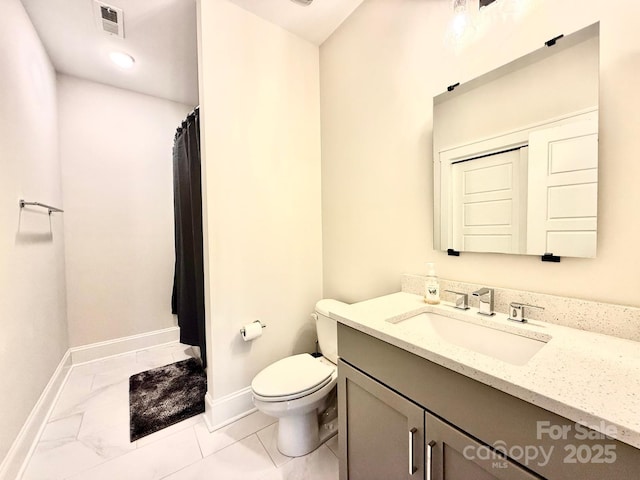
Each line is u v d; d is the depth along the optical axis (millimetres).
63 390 1956
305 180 1952
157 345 2703
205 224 1585
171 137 2762
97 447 1440
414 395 797
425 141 1325
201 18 1502
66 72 2246
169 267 2770
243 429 1577
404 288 1420
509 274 1062
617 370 623
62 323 2139
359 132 1683
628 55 789
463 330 1057
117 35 1829
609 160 829
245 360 1708
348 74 1738
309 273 1987
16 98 1458
